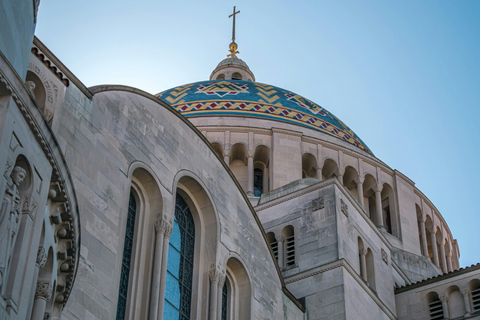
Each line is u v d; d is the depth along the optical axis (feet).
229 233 112.57
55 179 65.46
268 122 196.03
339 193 140.97
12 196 57.77
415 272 174.70
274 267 122.11
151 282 94.07
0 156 56.03
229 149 187.73
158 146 103.96
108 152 93.91
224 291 112.06
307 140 193.67
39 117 62.95
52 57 90.74
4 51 62.49
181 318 100.83
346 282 128.16
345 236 135.64
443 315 139.33
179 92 216.33
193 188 109.91
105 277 86.38
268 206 146.00
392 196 195.21
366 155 199.31
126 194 94.48
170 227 99.50
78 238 72.33
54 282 68.59
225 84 221.05
